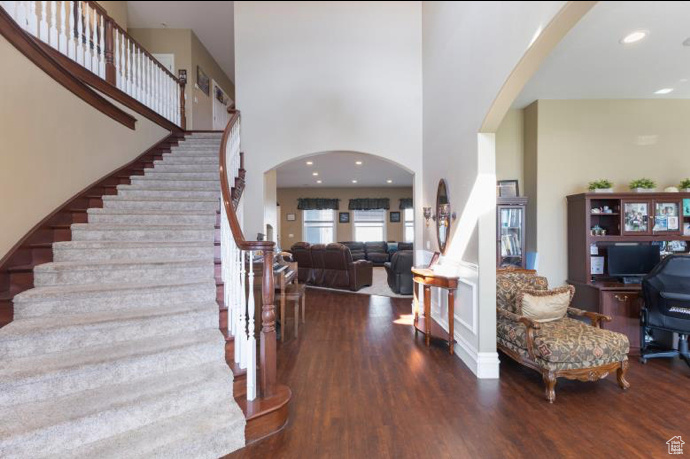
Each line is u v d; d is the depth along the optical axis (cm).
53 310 229
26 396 176
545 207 424
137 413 180
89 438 168
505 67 239
